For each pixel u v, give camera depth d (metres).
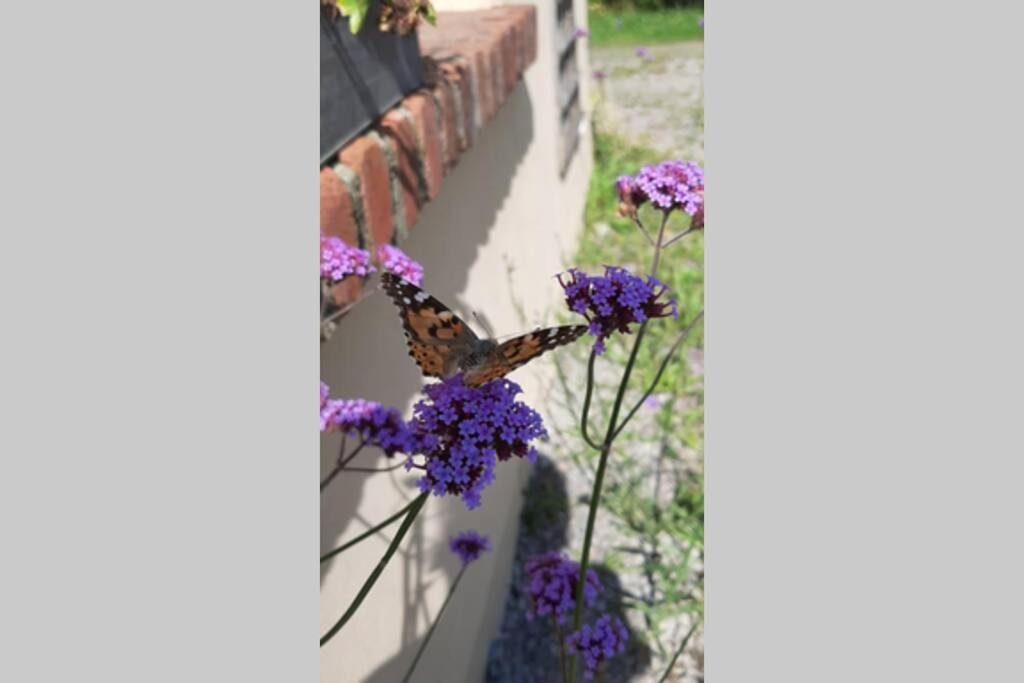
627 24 15.04
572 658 2.12
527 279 4.69
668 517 4.01
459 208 3.33
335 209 1.69
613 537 4.02
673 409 4.62
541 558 2.50
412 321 1.53
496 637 3.63
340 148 1.87
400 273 1.85
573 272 1.77
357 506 2.15
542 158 5.20
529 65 4.45
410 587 2.57
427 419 1.43
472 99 2.96
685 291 5.48
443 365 1.50
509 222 4.29
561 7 6.10
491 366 1.44
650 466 4.34
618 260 6.18
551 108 5.50
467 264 3.44
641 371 4.95
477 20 4.04
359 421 1.72
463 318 3.30
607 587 3.73
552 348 1.53
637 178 2.20
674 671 3.37
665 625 3.57
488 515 3.51
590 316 1.77
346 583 2.06
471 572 3.25
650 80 11.30
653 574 3.79
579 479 4.34
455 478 1.38
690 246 6.16
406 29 2.20
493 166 3.96
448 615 2.96
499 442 1.43
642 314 1.71
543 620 3.71
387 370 2.35
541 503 4.19
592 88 8.52
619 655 3.43
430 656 2.76
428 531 2.75
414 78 2.48
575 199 6.57
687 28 14.61
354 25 1.84
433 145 2.44
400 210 2.12
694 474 4.23
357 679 2.11
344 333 2.05
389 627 2.38
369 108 2.06
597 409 4.74
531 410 1.45
